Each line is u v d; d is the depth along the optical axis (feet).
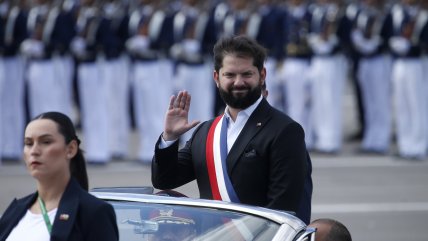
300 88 166.40
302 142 62.90
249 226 55.57
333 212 123.54
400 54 159.02
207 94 160.25
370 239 109.81
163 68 155.94
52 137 46.55
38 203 47.14
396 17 160.25
